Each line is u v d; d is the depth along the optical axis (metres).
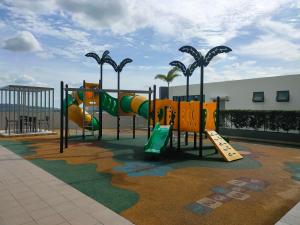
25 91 16.36
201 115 9.88
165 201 4.94
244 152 10.98
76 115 16.17
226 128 17.95
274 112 15.56
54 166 7.78
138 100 14.38
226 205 4.77
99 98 15.44
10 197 4.99
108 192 5.41
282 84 18.38
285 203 4.89
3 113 18.62
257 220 4.14
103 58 15.80
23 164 7.96
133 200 4.96
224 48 9.41
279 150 11.57
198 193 5.43
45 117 17.69
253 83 20.09
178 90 26.58
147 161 8.81
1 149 10.76
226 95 22.03
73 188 5.62
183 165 8.23
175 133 18.52
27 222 3.93
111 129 23.03
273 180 6.49
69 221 3.98
